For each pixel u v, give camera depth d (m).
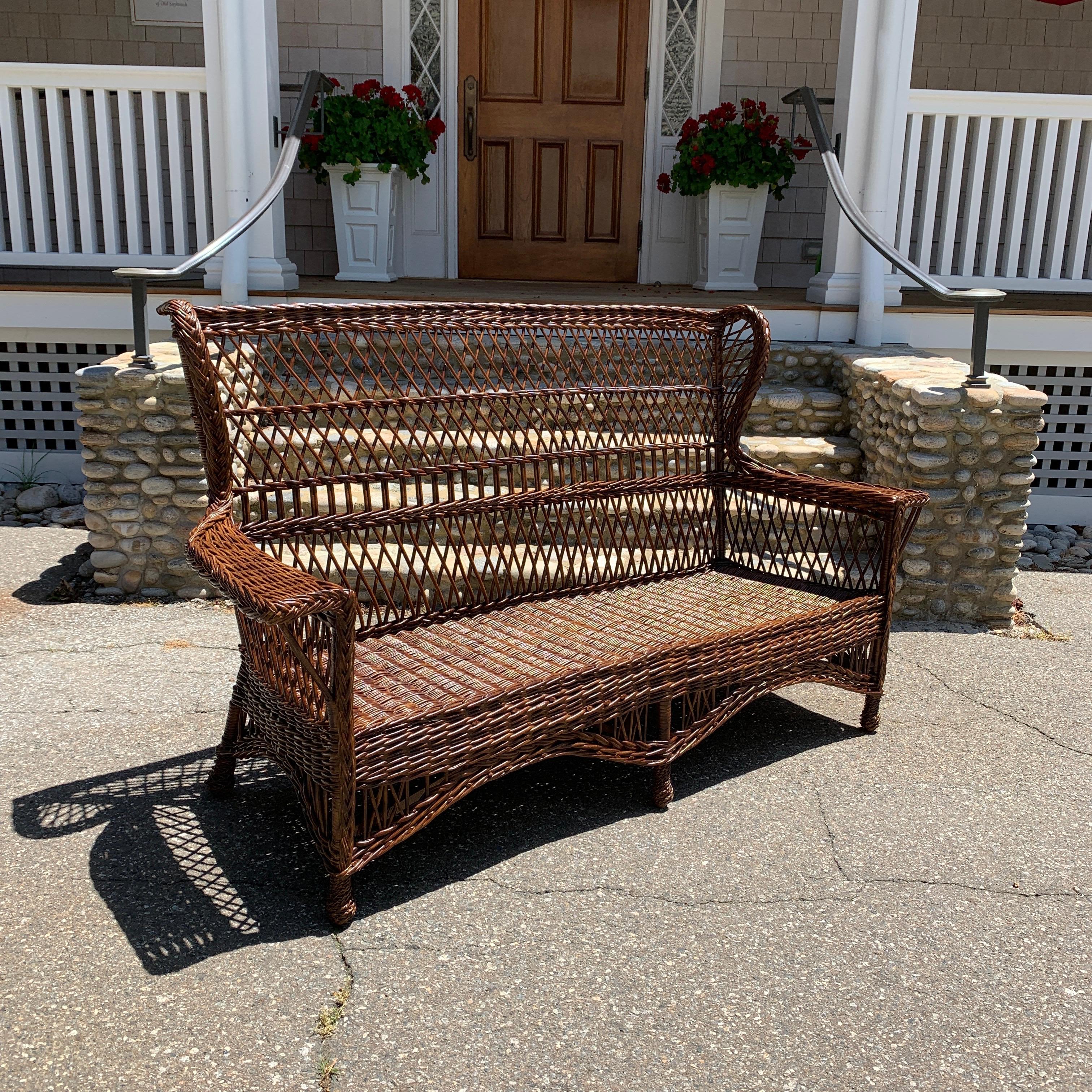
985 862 2.65
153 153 5.70
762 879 2.55
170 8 7.12
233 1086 1.88
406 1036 2.01
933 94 5.71
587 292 6.43
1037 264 6.06
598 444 3.52
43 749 3.06
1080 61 7.57
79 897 2.38
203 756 3.05
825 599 3.33
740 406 3.69
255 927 2.31
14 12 7.18
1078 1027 2.09
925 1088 1.93
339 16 6.99
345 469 3.02
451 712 2.41
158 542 4.32
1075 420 5.96
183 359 2.66
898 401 4.40
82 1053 1.93
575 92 7.10
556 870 2.56
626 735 2.78
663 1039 2.02
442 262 7.32
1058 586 4.88
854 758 3.19
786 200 7.47
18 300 5.56
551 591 3.38
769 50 7.16
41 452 5.85
